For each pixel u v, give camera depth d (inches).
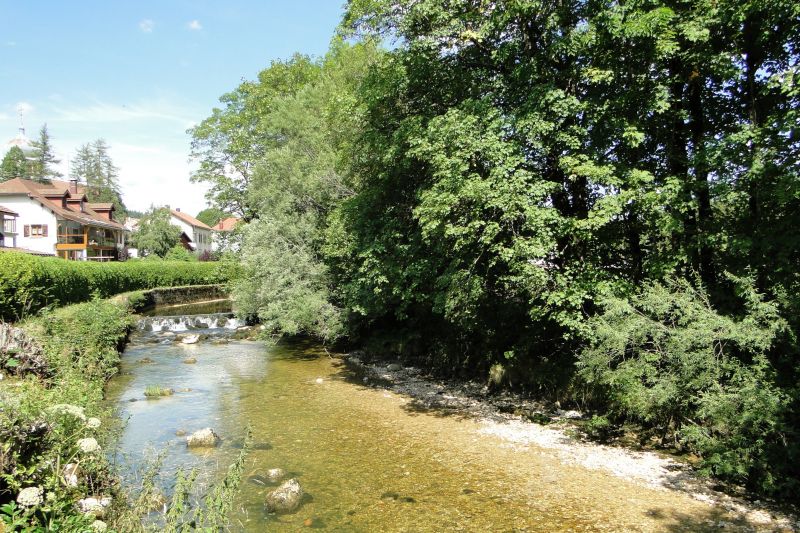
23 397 257.4
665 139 477.7
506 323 628.1
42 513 193.2
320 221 883.4
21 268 695.1
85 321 655.1
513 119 444.5
